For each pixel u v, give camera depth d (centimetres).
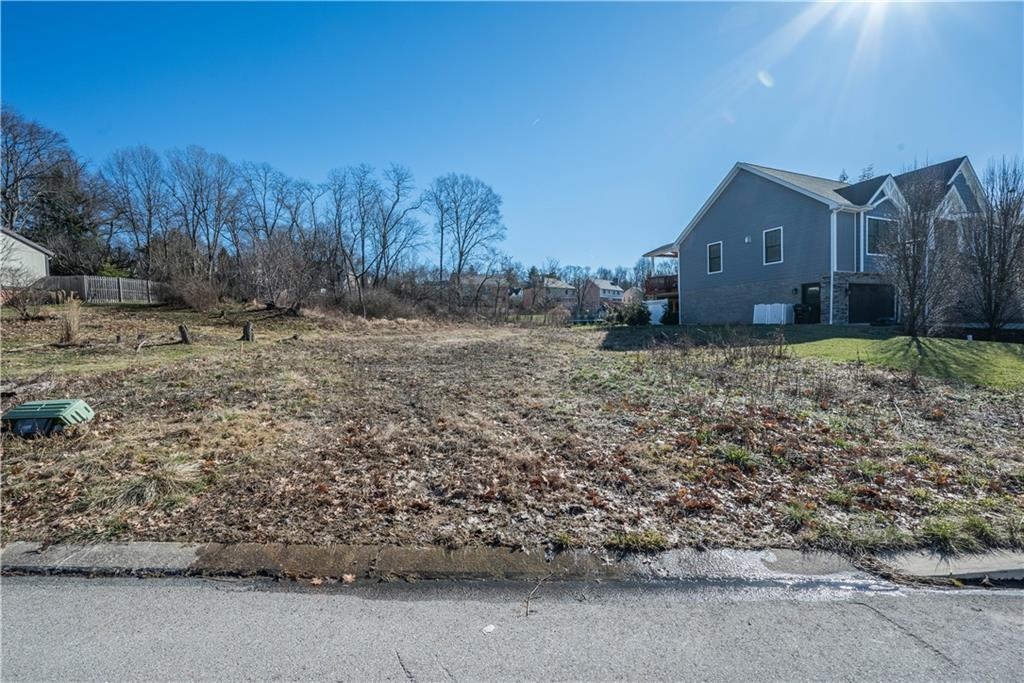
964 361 827
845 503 325
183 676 184
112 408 550
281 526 298
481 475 370
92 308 1897
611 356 1042
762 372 771
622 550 273
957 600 232
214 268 3023
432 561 262
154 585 244
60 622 216
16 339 1119
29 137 3036
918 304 1222
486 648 199
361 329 1903
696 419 511
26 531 293
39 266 2277
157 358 971
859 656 193
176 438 450
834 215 1656
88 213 3222
